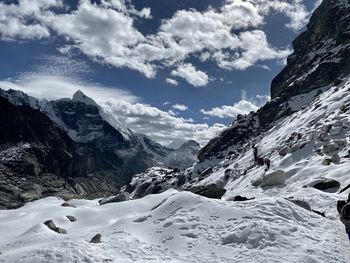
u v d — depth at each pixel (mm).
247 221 17484
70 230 24844
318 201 23828
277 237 15719
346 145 47250
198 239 16797
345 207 14461
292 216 18516
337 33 147250
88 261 14148
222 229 17406
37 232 21797
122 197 36688
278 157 59531
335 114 63812
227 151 171500
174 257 15438
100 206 29359
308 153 52062
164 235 17781
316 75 134625
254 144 109438
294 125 80812
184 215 19359
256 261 14094
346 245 15484
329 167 40719
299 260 13656
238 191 43094
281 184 41000
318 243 15500
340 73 125750
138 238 17641
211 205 19875
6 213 32594
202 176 141000
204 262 14648
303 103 125250
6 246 20406
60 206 32156
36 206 34406
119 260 14617
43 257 14086
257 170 62344
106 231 20094
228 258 14859
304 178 40188
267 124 155000
